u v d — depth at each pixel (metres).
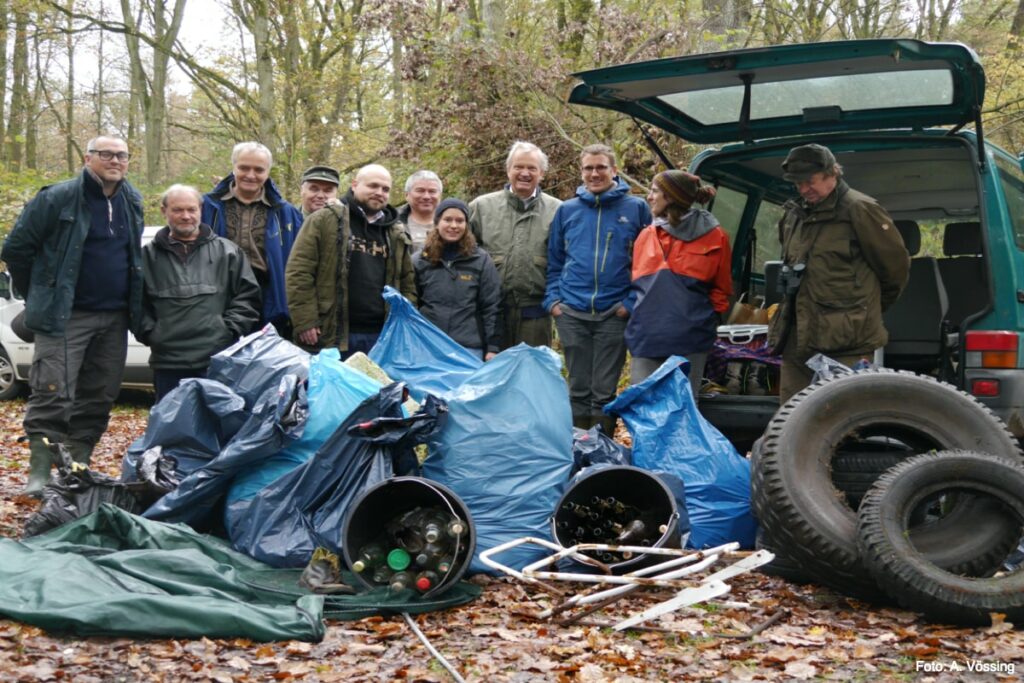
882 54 5.31
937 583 4.31
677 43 12.28
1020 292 5.70
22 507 6.14
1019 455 4.81
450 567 4.51
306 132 20.41
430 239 6.41
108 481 5.26
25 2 19.14
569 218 6.61
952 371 5.86
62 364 6.17
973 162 5.85
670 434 5.59
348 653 4.02
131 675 3.76
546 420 5.21
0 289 12.20
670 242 6.18
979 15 16.84
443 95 12.26
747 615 4.55
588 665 3.87
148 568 4.49
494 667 3.88
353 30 19.34
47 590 4.22
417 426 4.98
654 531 4.98
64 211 6.07
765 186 7.22
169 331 6.21
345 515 4.82
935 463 4.54
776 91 6.12
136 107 27.61
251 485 5.22
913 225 6.66
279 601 4.50
